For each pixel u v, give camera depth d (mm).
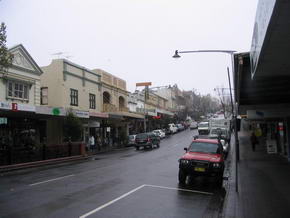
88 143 30781
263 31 5539
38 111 21562
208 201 9016
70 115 25266
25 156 19125
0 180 13250
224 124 34844
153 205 8367
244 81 12344
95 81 35781
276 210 7391
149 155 23812
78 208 7941
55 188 10734
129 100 48375
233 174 13680
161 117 63219
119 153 27609
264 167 15172
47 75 29734
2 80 22188
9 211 7680
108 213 7500
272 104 19000
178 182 11961
